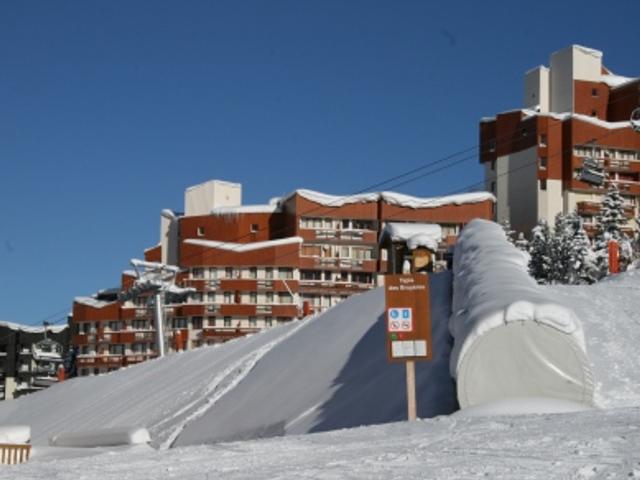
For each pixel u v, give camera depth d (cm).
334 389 2439
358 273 8850
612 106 9688
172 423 3078
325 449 1186
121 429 2316
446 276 3053
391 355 1584
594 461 885
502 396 1652
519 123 9369
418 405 1895
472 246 2767
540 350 1656
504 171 9419
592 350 2173
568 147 9119
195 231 9469
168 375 4059
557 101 9775
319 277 8806
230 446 1334
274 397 2741
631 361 2114
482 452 1005
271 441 1366
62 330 10106
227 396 3123
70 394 4653
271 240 9119
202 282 8750
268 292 8725
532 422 1258
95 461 1265
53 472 1130
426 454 1024
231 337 8638
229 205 9900
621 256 6116
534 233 7006
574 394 1647
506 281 1952
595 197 9081
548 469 859
